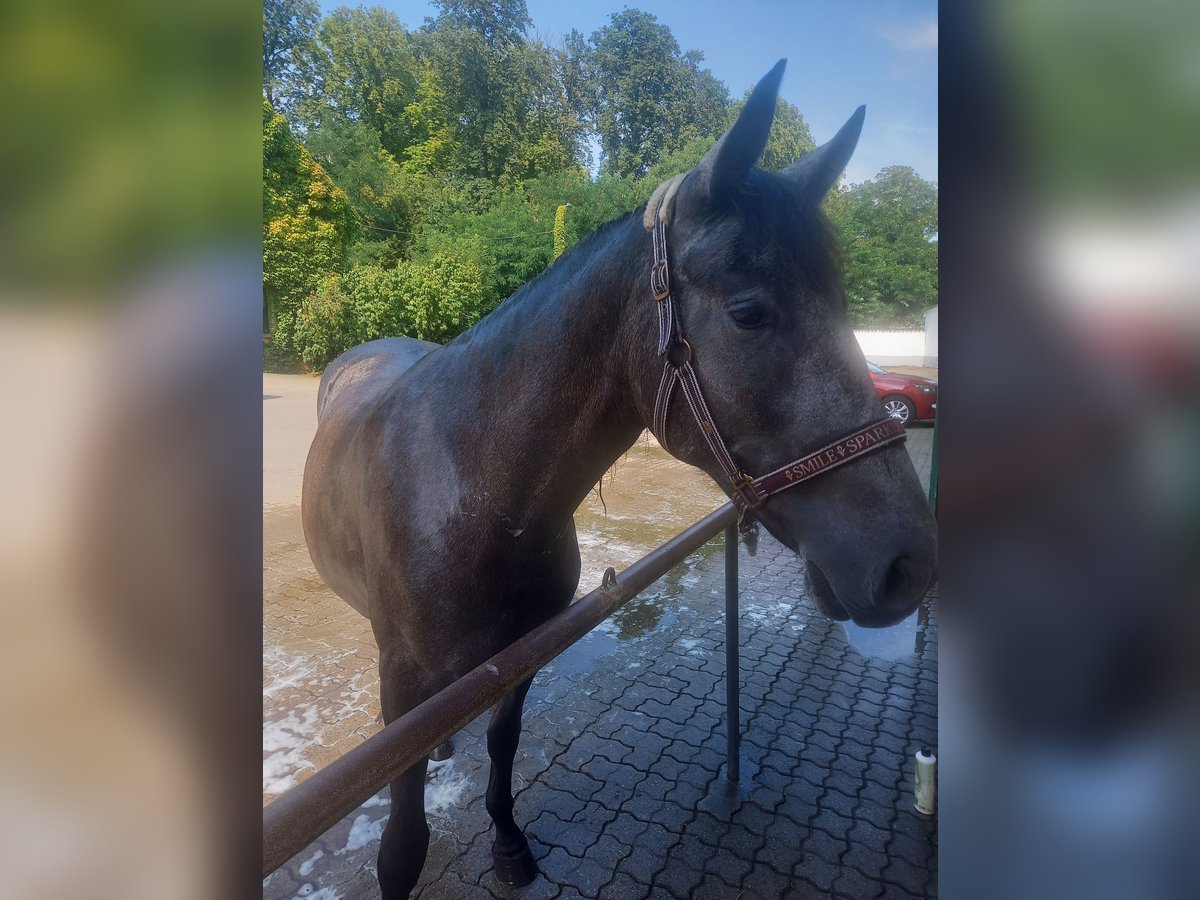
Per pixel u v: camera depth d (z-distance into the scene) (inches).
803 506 37.6
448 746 86.9
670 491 212.5
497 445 45.9
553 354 44.7
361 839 72.3
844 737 91.4
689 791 80.7
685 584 142.3
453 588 46.6
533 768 84.4
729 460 38.2
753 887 67.6
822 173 38.6
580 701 99.0
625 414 44.8
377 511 51.0
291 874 68.0
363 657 107.0
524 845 67.9
